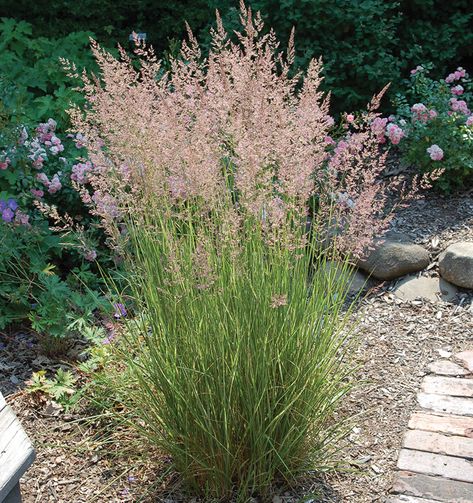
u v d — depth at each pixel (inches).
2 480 80.4
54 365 151.3
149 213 111.4
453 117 217.8
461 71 232.1
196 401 106.7
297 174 103.8
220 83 107.7
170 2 294.4
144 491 115.4
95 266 184.7
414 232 198.5
